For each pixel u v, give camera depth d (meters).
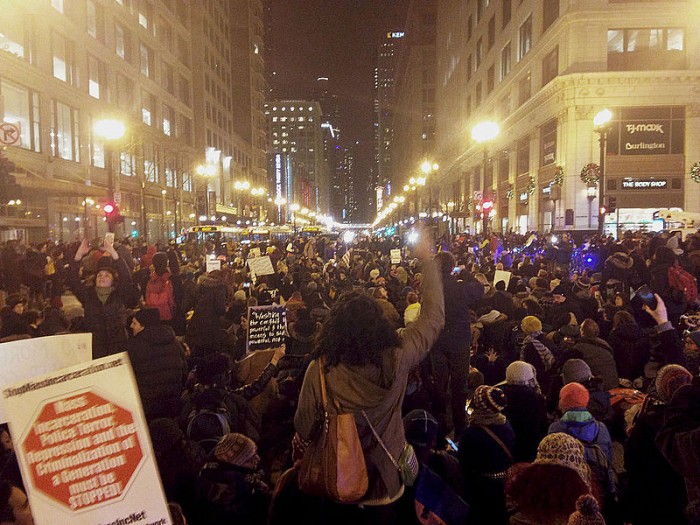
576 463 3.33
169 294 9.95
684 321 9.07
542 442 3.45
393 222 148.88
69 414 2.24
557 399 6.70
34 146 32.88
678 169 39.06
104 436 2.26
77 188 28.56
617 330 7.80
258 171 111.12
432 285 3.22
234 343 8.84
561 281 11.95
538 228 45.78
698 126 38.56
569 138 39.22
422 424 4.01
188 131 67.19
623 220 39.28
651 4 38.28
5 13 30.25
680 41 39.06
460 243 31.69
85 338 3.09
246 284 14.23
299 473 2.92
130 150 46.28
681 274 9.51
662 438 2.70
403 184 147.88
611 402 6.54
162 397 5.45
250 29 104.56
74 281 6.94
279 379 6.77
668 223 32.28
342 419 2.72
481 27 65.94
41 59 33.38
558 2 41.59
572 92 38.78
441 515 3.00
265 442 5.46
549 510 2.93
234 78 101.44
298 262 21.53
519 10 50.88
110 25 44.06
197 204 60.47
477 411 4.38
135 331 5.58
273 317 7.46
